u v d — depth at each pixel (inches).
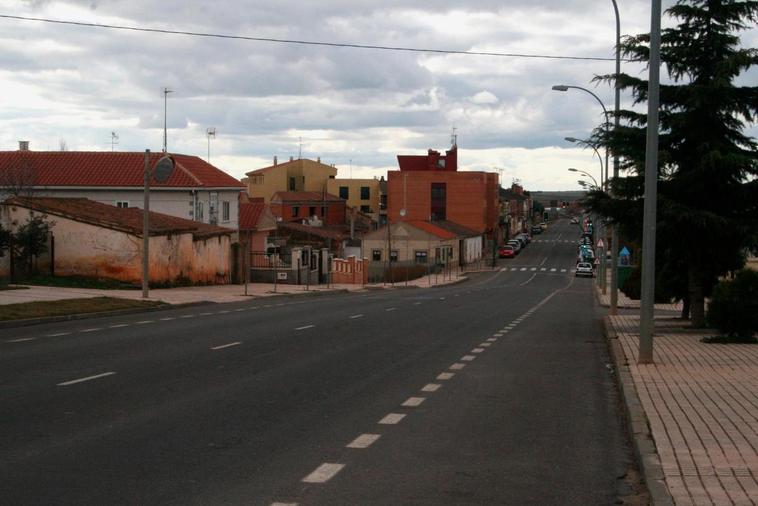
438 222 4594.0
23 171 2032.5
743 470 274.4
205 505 249.3
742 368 543.5
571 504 255.8
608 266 3762.3
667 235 849.5
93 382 487.5
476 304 1530.5
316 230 3649.1
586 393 478.9
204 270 1813.5
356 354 653.3
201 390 466.6
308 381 507.2
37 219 1438.2
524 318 1141.7
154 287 1525.6
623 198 884.0
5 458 305.3
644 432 336.2
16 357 601.0
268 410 408.5
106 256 1470.2
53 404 415.2
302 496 259.9
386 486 272.5
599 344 775.7
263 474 286.2
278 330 856.3
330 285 2475.4
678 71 850.1
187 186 2129.7
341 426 371.2
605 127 887.7
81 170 2158.0
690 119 830.5
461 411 413.1
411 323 994.7
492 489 270.8
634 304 1678.2
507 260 4936.0
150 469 291.6
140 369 545.6
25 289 1256.8
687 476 266.8
